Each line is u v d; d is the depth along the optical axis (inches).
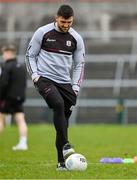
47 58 1099.9
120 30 3727.9
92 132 2491.4
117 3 3786.9
